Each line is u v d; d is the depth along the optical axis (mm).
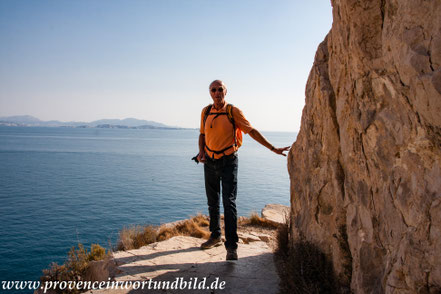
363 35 1942
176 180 67125
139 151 159125
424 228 1395
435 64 1312
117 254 4027
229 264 3656
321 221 2828
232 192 3781
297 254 2816
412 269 1436
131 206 40594
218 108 3848
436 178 1356
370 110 1960
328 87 2758
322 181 2828
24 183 58188
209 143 3836
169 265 3600
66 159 106688
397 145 1702
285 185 61969
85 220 32969
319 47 3166
